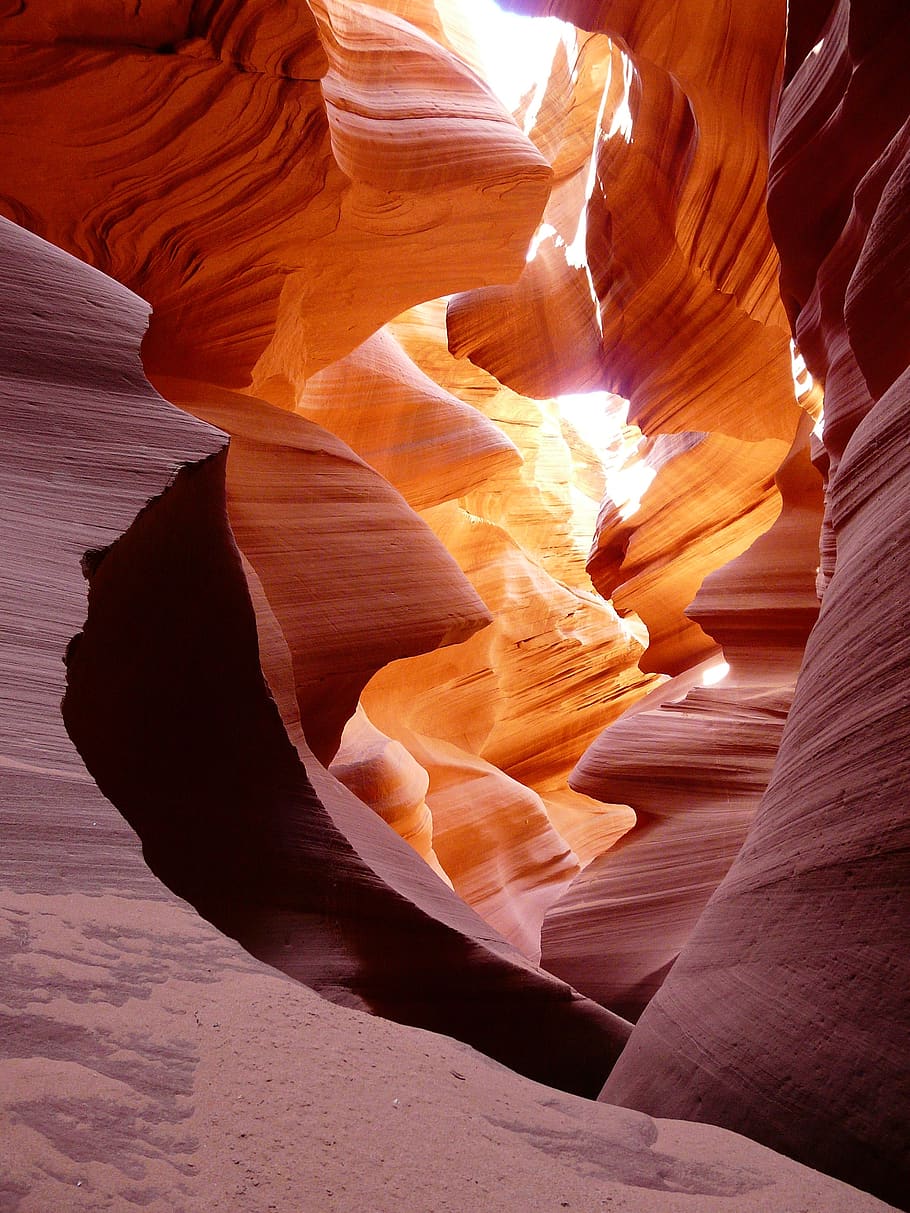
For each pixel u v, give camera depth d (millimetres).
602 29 8578
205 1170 1137
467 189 8641
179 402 7738
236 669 4156
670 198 9836
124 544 2840
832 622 3410
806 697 3414
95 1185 1062
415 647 7531
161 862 3648
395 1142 1312
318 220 7988
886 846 2504
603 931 9469
